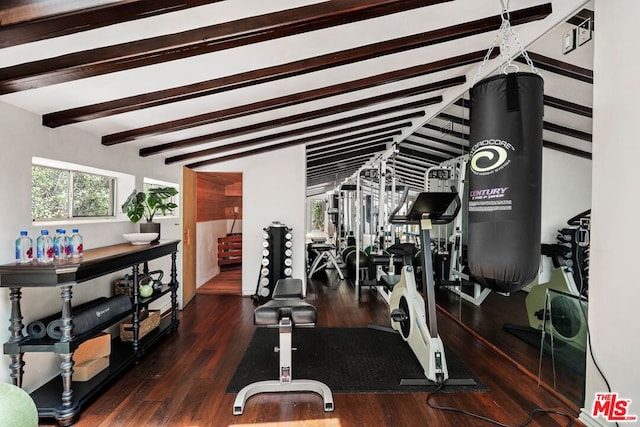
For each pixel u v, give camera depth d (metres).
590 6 2.40
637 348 1.92
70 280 2.20
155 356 3.26
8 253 2.26
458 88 4.36
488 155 1.91
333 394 2.59
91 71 2.00
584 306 2.41
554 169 2.71
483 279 2.00
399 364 3.08
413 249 3.67
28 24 1.48
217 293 5.83
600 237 2.15
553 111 2.75
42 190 2.85
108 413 2.35
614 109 2.04
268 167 5.76
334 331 3.97
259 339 3.70
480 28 2.75
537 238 1.89
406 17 2.46
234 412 2.35
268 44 2.34
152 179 4.39
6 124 2.24
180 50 2.02
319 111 4.18
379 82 3.50
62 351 2.22
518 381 2.80
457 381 2.74
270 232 5.45
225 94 3.00
